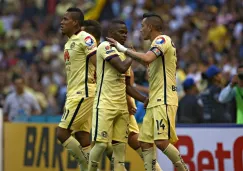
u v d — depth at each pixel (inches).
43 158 896.3
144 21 699.4
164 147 684.1
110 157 753.6
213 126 817.5
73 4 1835.6
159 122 682.2
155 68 686.5
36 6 1925.4
